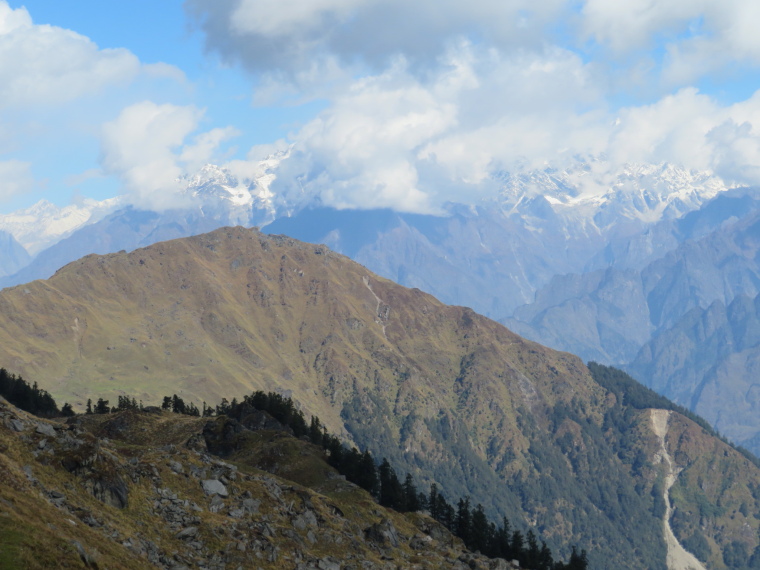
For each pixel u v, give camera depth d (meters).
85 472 101.06
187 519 109.25
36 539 73.12
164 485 116.50
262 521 121.00
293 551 116.44
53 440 103.81
